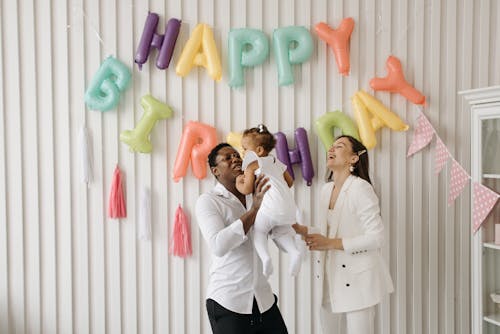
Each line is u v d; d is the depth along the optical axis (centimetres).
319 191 261
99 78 243
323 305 232
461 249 278
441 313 278
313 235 216
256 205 190
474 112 239
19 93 247
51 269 252
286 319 262
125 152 253
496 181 238
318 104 261
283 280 262
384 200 267
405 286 271
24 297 251
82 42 249
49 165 250
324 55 260
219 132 257
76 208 253
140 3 251
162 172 254
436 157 261
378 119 257
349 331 221
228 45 249
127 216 254
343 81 263
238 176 199
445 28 272
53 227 251
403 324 272
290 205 195
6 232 249
